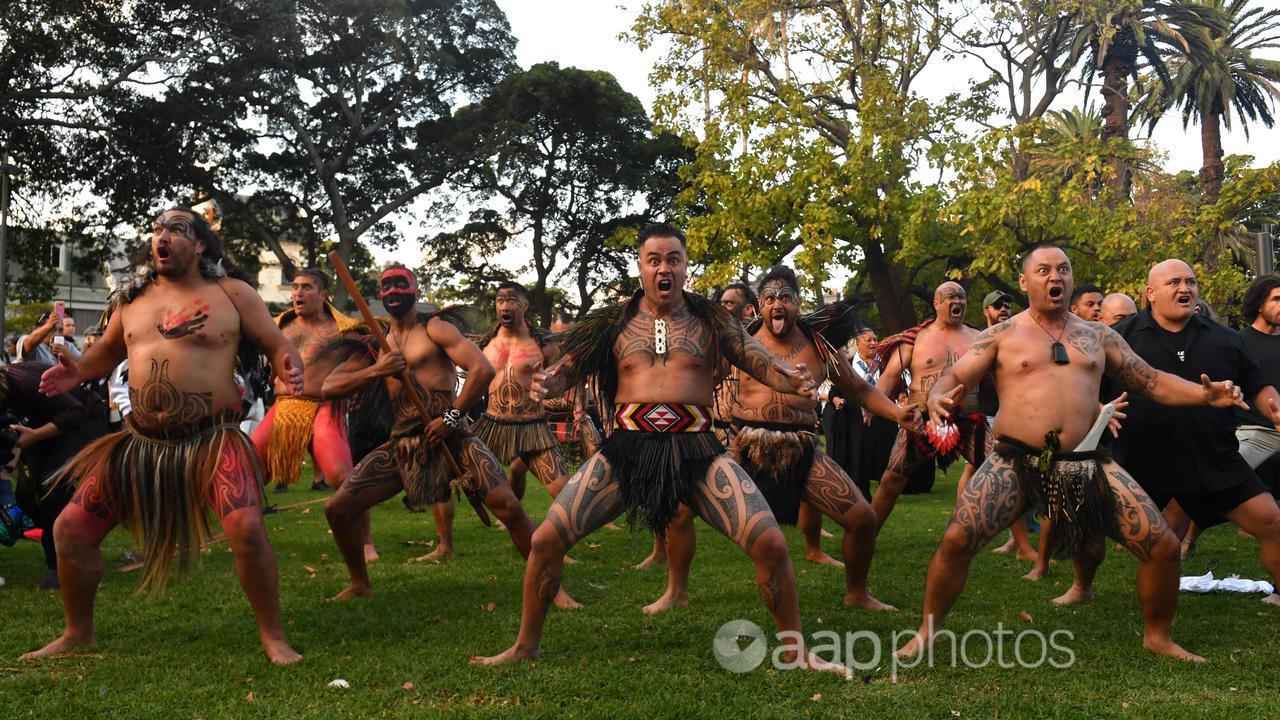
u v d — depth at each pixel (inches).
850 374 191.0
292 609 201.8
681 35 823.1
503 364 269.4
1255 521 183.0
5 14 966.4
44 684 151.3
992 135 688.4
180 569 171.0
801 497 211.8
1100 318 309.7
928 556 269.7
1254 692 147.2
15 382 220.5
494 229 1357.0
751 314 271.1
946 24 876.6
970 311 856.9
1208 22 1176.2
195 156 1146.7
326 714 136.1
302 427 249.6
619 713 135.9
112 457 170.4
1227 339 200.1
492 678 152.9
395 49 1149.7
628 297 171.8
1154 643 169.3
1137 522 164.2
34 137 1051.9
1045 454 164.2
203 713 138.0
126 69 1055.0
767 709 137.5
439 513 267.0
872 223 784.9
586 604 209.5
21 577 237.8
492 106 1263.5
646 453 160.7
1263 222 402.6
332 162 1179.9
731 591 217.9
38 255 1142.3
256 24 1095.6
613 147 1282.0
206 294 171.9
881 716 135.4
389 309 220.4
